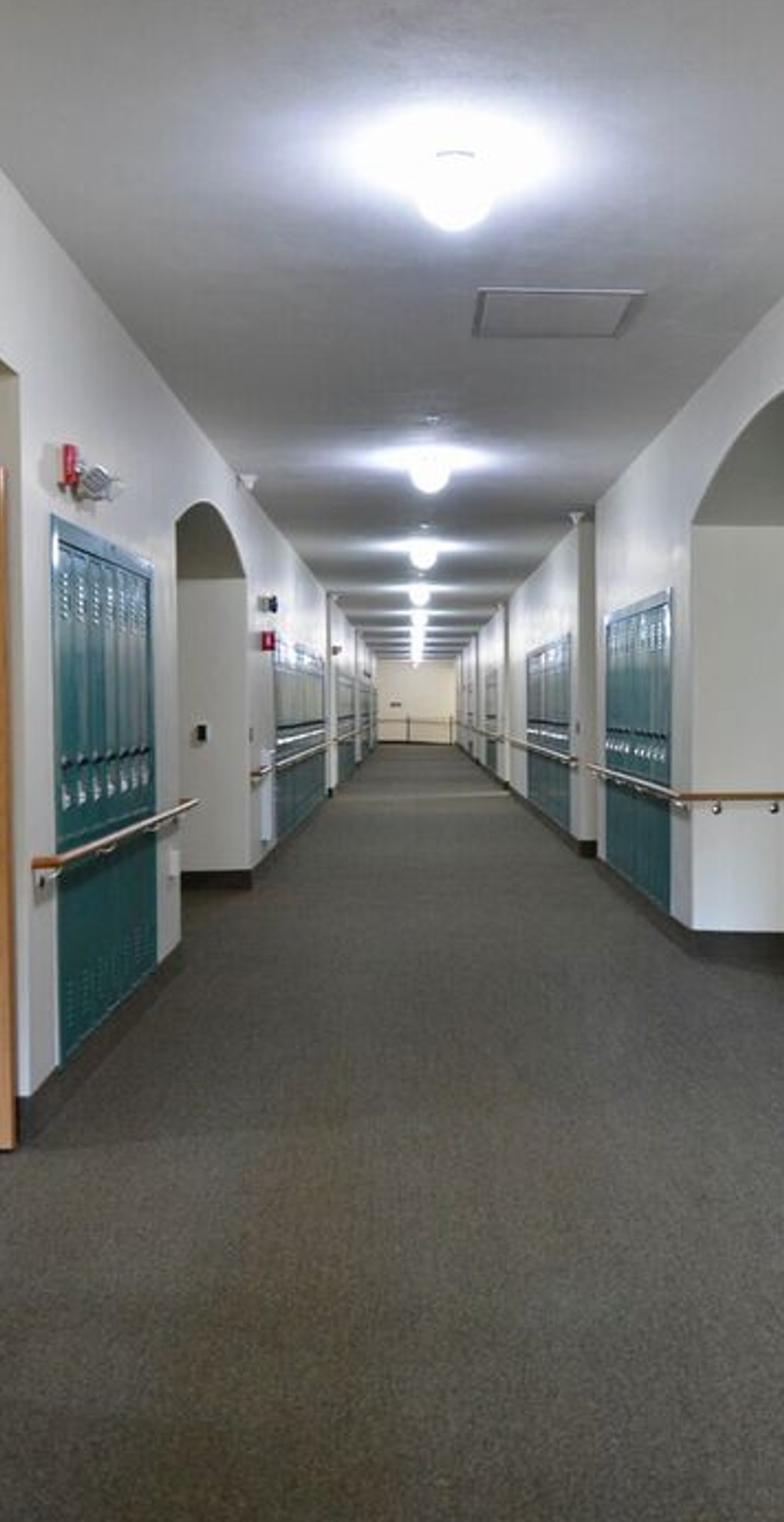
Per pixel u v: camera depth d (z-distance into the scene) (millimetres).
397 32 2650
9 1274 2660
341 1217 2955
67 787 3797
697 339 4805
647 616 6781
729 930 5906
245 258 3922
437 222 3299
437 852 10016
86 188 3391
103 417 4316
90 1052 4090
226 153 3199
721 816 5875
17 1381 2236
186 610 7883
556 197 3484
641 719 7027
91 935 4109
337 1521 1853
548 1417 2115
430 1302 2523
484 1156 3354
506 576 13164
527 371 5219
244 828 7980
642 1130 3557
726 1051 4359
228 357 4992
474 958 5938
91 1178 3203
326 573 12805
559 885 8258
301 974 5602
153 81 2850
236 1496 1911
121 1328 2420
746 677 5816
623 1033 4598
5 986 3371
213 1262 2709
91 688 4078
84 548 3975
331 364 5105
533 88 2883
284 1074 4109
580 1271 2662
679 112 3006
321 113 2996
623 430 6355
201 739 7918
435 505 8609
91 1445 2043
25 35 2656
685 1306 2508
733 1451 2020
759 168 3316
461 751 28656
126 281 4105
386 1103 3801
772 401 4477
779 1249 2775
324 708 14617
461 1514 1865
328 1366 2277
